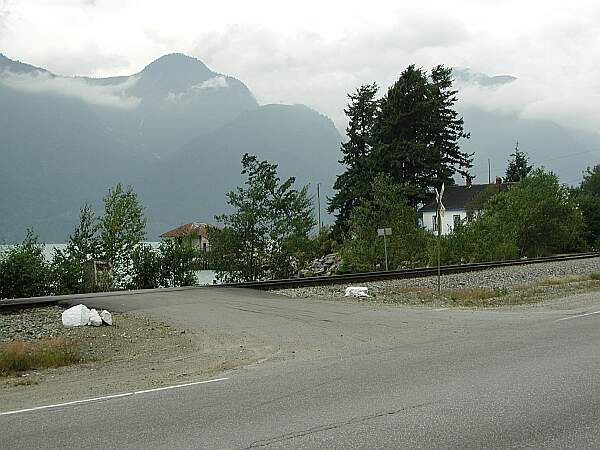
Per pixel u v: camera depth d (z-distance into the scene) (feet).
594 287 92.17
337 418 24.67
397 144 239.30
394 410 25.66
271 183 142.51
